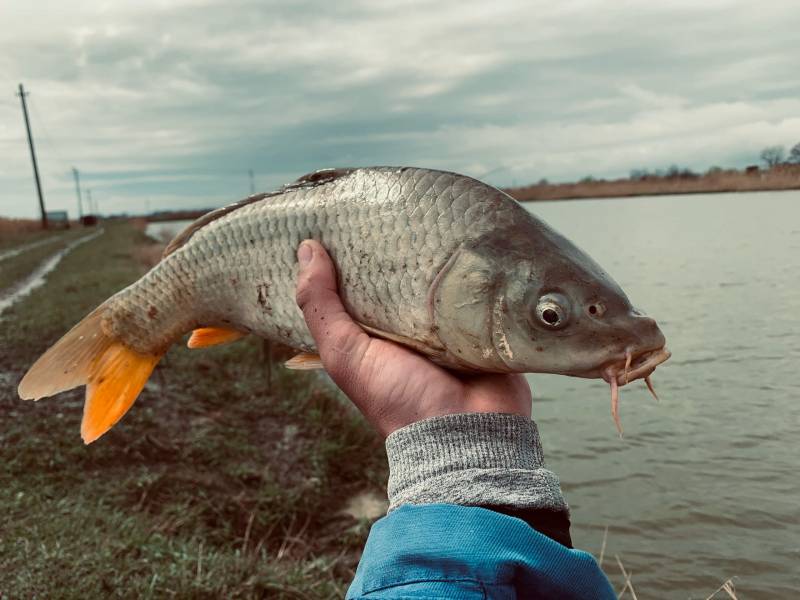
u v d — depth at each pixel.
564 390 2.18
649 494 1.44
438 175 0.44
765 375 2.15
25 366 1.88
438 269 0.41
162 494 1.20
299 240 0.46
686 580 1.16
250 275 0.49
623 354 0.38
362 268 0.43
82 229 15.22
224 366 1.91
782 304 3.08
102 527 1.01
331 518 1.25
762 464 1.55
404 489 0.29
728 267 4.13
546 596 0.25
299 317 0.47
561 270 0.39
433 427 0.30
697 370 2.24
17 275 5.00
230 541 1.12
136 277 3.90
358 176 0.46
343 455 1.42
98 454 1.29
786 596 1.11
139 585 0.84
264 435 1.53
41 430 1.38
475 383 0.37
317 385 1.80
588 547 1.26
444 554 0.24
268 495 1.23
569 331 0.39
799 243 4.81
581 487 1.50
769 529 1.29
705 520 1.33
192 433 1.43
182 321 0.54
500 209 0.42
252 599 0.89
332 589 0.96
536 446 0.31
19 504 1.06
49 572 0.83
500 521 0.25
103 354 0.56
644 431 1.78
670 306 3.18
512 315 0.39
